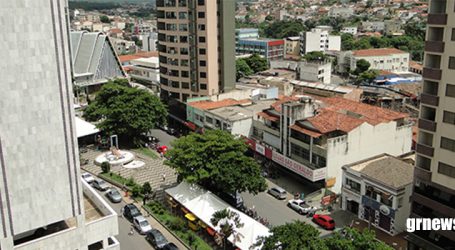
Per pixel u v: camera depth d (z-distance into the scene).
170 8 101.88
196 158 59.62
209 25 98.56
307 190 67.62
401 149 71.38
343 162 65.25
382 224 55.75
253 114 81.06
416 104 109.25
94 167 79.31
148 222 58.12
